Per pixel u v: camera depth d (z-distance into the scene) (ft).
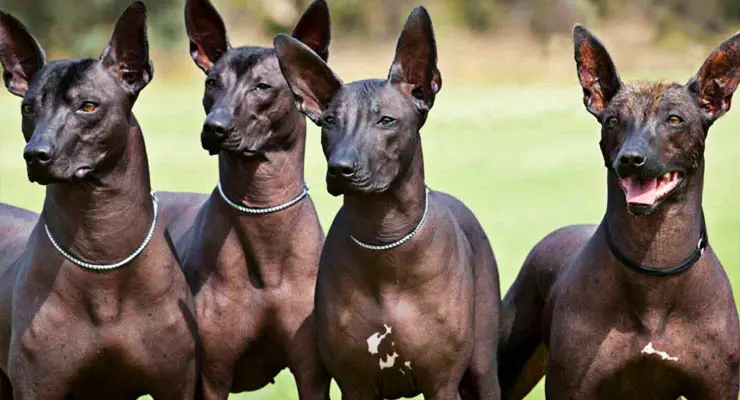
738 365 30.81
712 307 30.35
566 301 31.55
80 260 30.99
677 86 29.96
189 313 32.65
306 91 31.73
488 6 197.06
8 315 32.40
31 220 36.27
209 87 34.35
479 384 34.68
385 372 31.86
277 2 183.73
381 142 29.91
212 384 34.96
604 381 31.07
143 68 31.76
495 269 35.81
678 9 197.67
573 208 83.10
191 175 97.40
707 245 30.68
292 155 34.68
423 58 31.19
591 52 31.14
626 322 30.68
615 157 29.78
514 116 140.05
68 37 170.30
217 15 35.47
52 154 29.40
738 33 29.55
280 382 46.96
